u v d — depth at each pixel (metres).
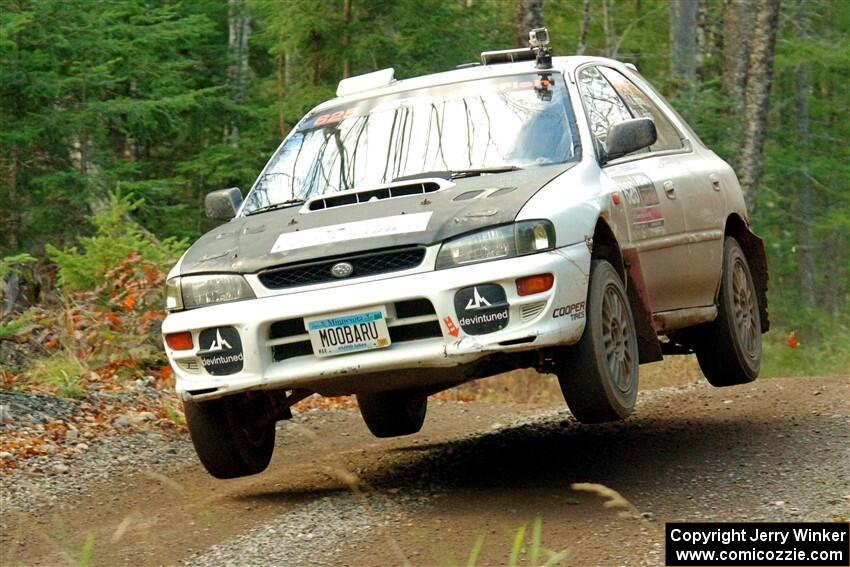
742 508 9.60
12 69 33.75
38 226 35.34
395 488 11.58
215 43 51.12
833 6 63.34
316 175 12.37
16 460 13.81
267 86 46.00
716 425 13.44
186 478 13.24
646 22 62.03
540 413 16.70
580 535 9.12
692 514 9.55
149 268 21.75
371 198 11.30
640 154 12.84
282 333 10.30
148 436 15.58
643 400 16.31
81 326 20.86
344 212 10.87
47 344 20.02
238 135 44.47
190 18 40.25
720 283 13.84
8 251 34.91
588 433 13.91
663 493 10.34
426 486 11.48
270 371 10.30
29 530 11.04
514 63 13.10
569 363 10.38
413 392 13.66
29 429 15.27
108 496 12.45
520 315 9.84
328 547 9.40
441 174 11.49
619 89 13.44
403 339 10.03
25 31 34.09
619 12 62.50
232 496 11.99
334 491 11.79
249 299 10.37
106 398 17.52
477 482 11.47
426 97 12.66
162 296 21.39
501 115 12.09
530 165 11.51
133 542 10.19
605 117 12.54
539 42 12.62
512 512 10.03
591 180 11.21
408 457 13.74
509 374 22.02
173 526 10.70
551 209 10.23
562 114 11.94
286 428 16.72
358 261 10.12
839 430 12.32
